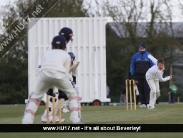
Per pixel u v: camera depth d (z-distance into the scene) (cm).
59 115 4244
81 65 9388
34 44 9275
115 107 7181
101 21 9438
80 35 9412
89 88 9394
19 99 15700
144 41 16725
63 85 3850
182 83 17000
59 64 3816
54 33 9312
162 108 6169
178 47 16850
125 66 16938
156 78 6316
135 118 4622
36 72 9269
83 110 6247
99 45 9425
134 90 6169
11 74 15625
